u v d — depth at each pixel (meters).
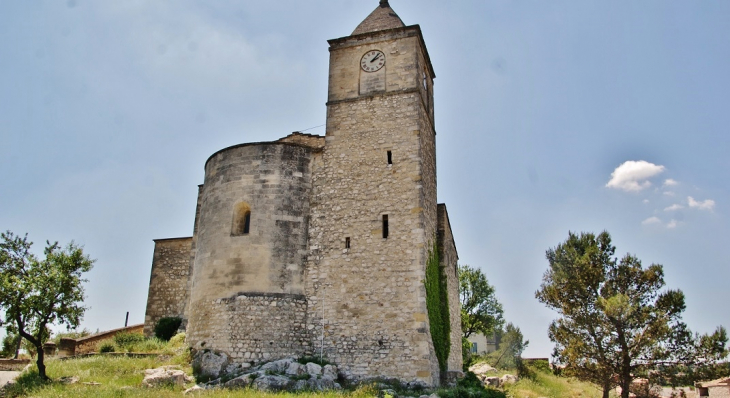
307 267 23.98
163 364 22.28
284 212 24.39
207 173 26.61
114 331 31.41
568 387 35.12
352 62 27.27
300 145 25.75
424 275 22.70
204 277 24.02
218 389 18.42
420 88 26.48
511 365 42.94
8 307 20.53
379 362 21.69
